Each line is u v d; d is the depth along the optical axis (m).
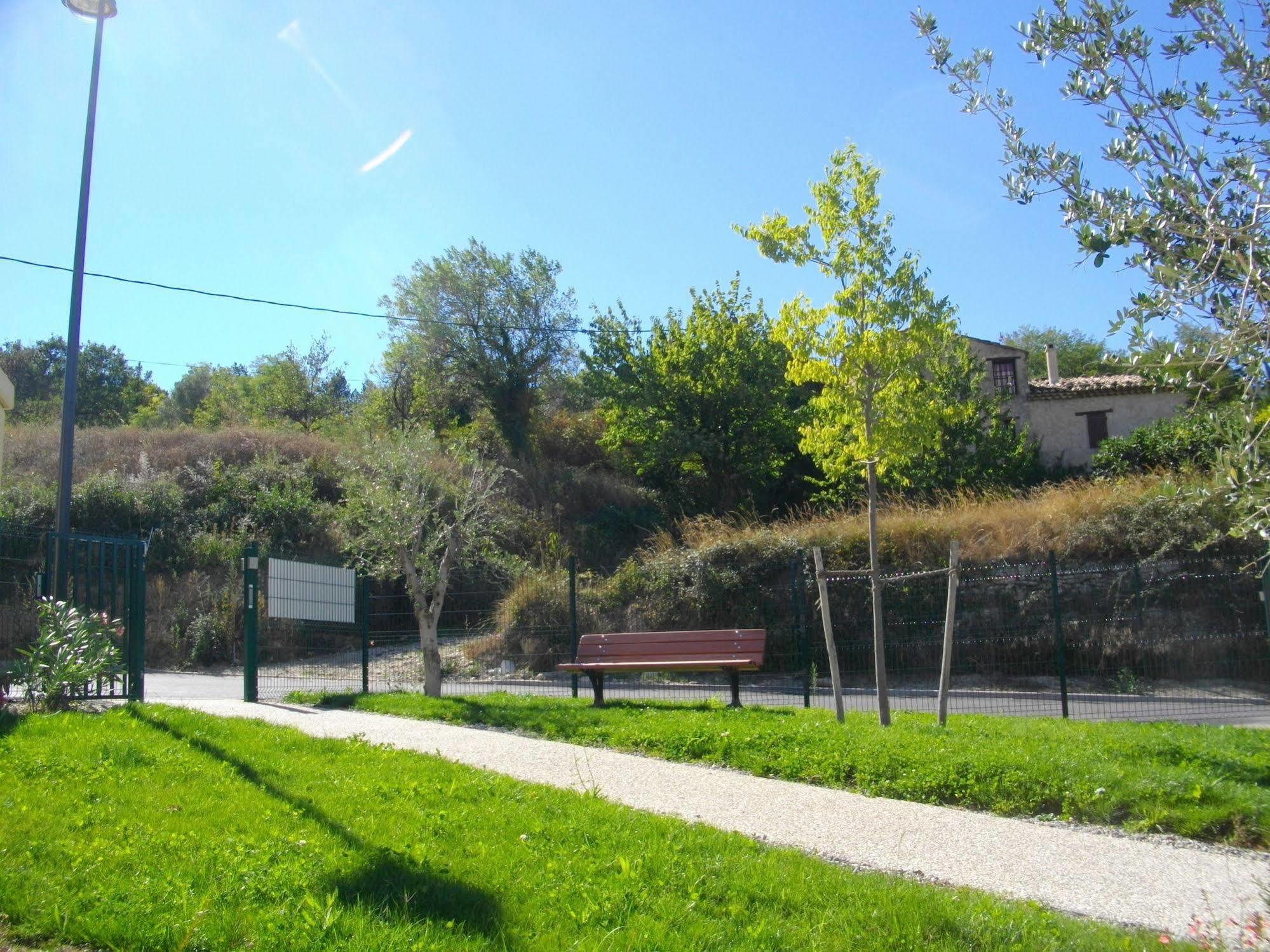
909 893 5.44
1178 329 4.22
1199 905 5.55
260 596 21.92
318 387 48.84
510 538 27.16
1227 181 4.22
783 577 19.73
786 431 34.47
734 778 8.53
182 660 21.09
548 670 19.78
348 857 5.55
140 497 26.11
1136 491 18.84
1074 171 4.76
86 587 11.34
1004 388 35.78
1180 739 9.12
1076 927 5.07
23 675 10.24
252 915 4.66
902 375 10.68
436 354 42.28
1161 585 16.66
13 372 57.31
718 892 5.40
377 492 14.18
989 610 17.81
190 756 7.97
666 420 34.84
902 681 17.42
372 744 9.28
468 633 21.69
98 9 14.53
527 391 41.91
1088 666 16.72
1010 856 6.43
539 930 4.75
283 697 13.87
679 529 26.69
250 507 26.77
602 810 7.01
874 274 10.56
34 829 5.84
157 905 4.73
